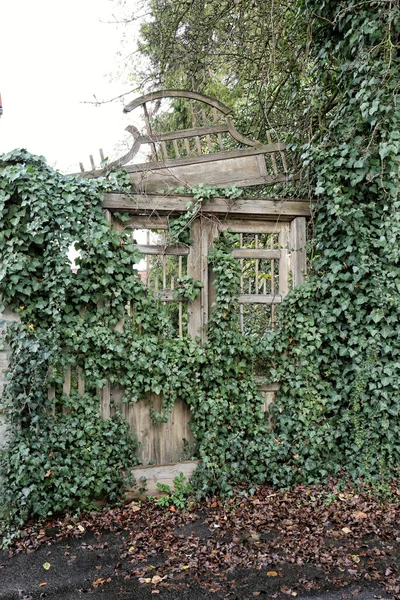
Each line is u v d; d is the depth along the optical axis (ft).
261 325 19.53
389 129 14.83
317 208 16.37
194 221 16.53
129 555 11.66
